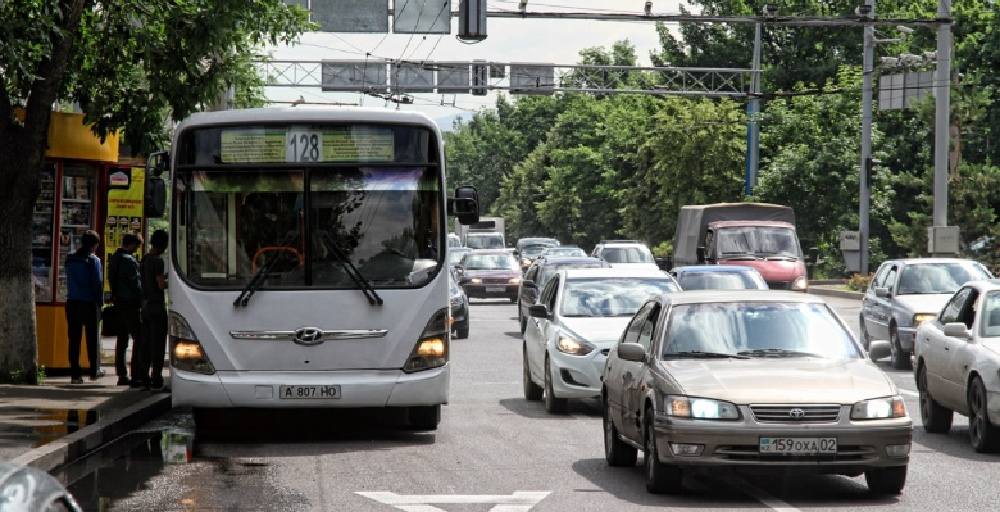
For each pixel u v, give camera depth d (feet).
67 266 142.31
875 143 468.34
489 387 156.25
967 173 389.39
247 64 224.94
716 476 89.81
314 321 106.73
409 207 108.88
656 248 561.84
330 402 106.32
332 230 107.96
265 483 86.84
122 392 133.39
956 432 116.98
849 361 85.71
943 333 113.80
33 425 107.14
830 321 89.20
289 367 106.52
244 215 107.96
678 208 542.98
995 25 457.27
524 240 547.49
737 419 78.74
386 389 106.73
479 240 588.50
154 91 148.77
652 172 572.92
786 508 77.25
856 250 382.83
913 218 390.63
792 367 83.25
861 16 281.74
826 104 485.56
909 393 148.05
